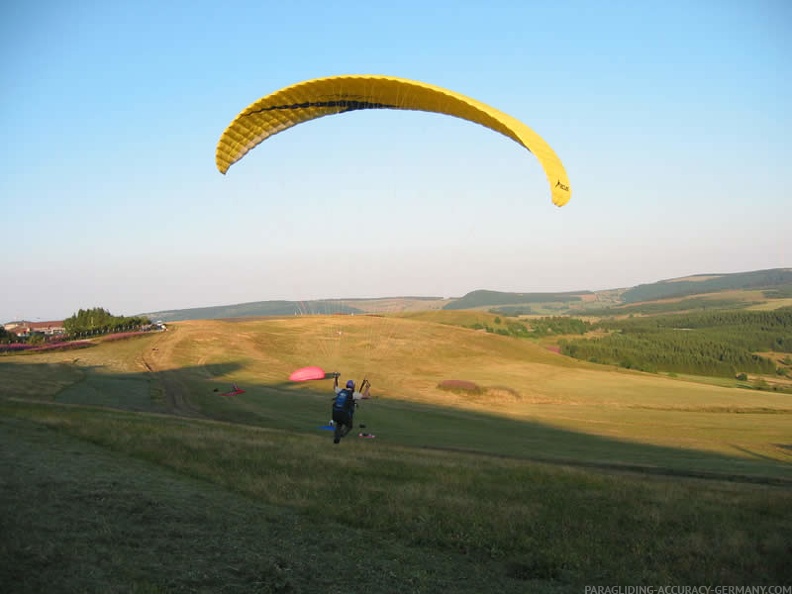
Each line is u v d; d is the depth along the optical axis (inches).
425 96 593.6
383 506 428.1
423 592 308.0
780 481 951.6
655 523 432.5
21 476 408.5
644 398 2159.2
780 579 352.5
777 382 3720.5
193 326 2908.5
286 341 2726.4
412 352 2723.9
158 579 277.3
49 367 1804.9
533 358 2950.3
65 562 279.7
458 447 1139.3
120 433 620.7
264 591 282.8
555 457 1080.8
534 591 324.5
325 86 603.5
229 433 764.6
